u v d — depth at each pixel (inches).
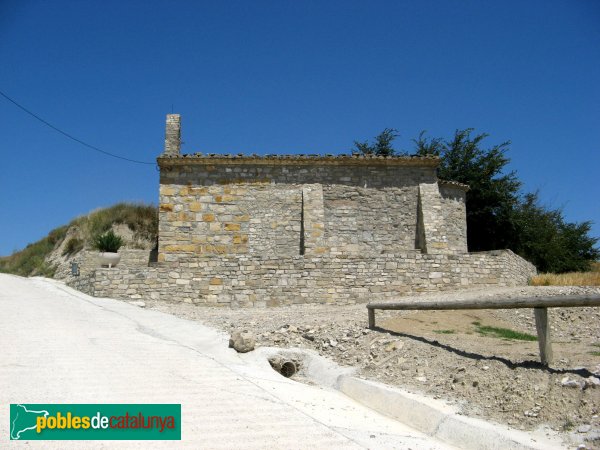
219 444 255.6
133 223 1289.4
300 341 477.4
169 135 965.8
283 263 734.5
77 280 790.5
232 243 850.1
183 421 283.3
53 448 241.4
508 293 674.2
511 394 293.9
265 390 346.9
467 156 1235.9
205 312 665.6
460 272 769.6
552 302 301.1
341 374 391.9
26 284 840.3
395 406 319.3
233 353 450.3
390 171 906.7
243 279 728.3
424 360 378.3
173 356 422.3
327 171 892.6
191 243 844.0
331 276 737.6
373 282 741.3
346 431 281.7
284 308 711.7
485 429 261.1
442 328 512.7
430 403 306.0
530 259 1226.0
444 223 899.4
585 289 686.5
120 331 514.0
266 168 880.3
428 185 904.3
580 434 244.8
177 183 860.6
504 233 1215.6
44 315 568.4
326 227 872.9
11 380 328.5
